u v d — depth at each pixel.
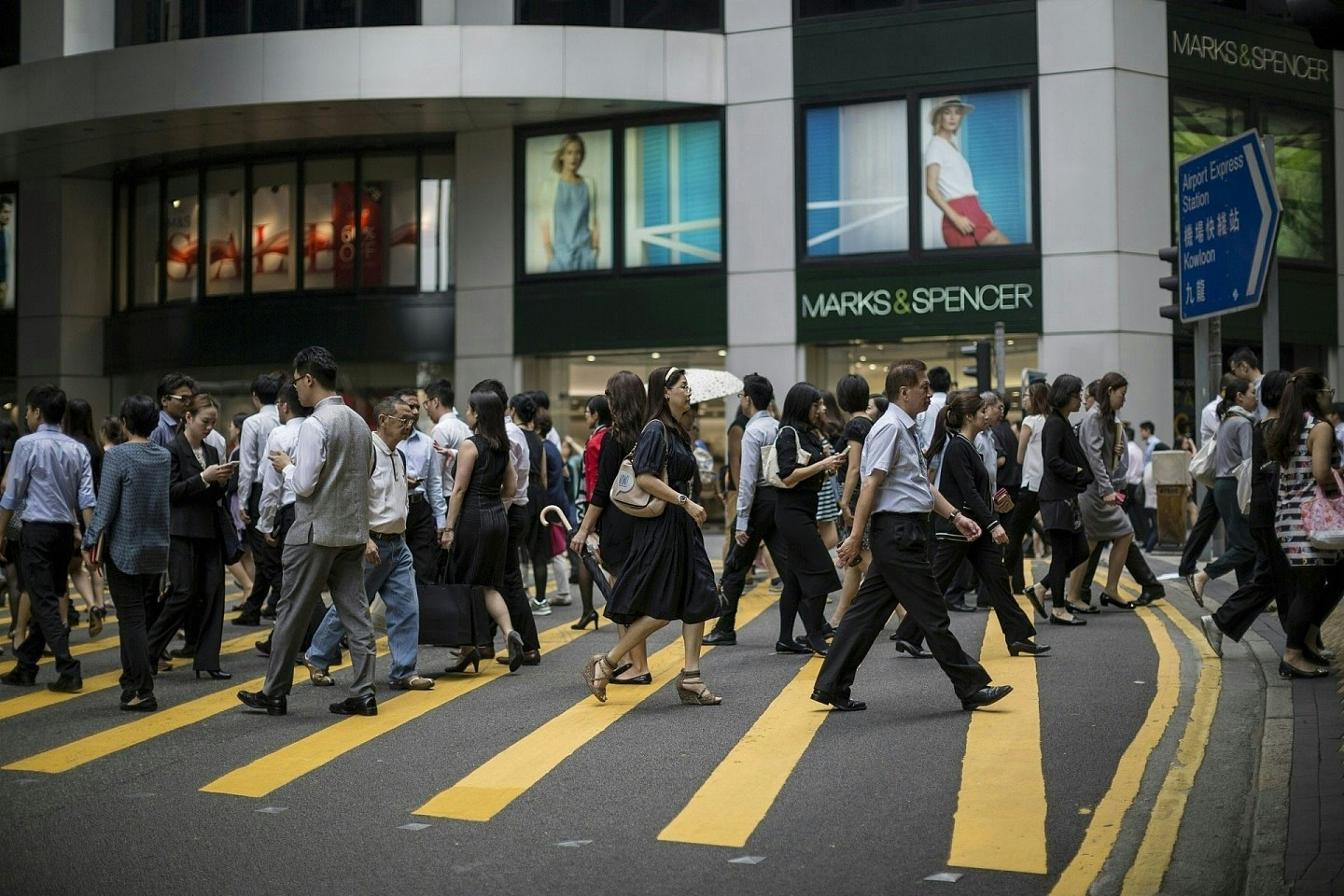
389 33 28.78
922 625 9.45
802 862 6.25
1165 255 15.87
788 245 29.73
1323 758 7.72
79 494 11.27
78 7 31.83
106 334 36.09
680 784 7.69
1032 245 28.44
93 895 5.91
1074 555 14.06
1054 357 28.33
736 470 18.28
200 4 31.38
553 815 7.10
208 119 30.33
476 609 11.23
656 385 9.91
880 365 29.81
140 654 10.14
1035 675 10.88
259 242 33.75
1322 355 31.27
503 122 31.31
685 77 29.78
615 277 30.97
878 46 29.23
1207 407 15.00
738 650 12.88
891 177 29.23
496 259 31.86
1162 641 12.52
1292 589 10.42
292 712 10.02
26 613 13.40
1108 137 28.09
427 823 6.98
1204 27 29.25
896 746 8.52
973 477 11.62
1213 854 6.30
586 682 10.80
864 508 9.34
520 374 31.78
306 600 9.79
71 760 8.52
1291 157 30.39
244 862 6.34
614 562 11.25
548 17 30.44
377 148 32.94
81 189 35.91
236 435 16.27
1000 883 5.93
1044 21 28.42
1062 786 7.52
